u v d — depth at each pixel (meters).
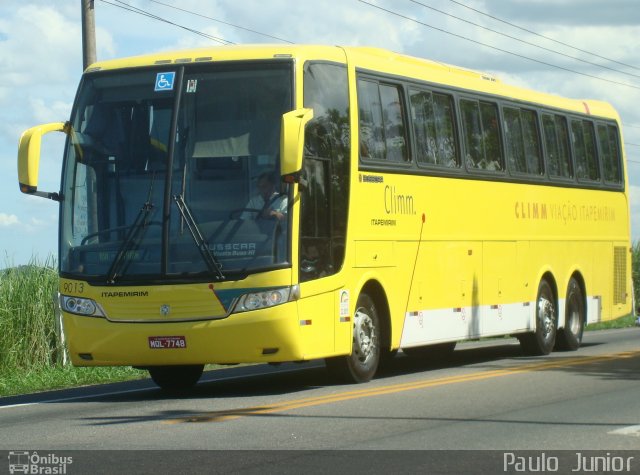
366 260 16.73
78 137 15.83
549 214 23.06
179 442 11.11
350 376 16.67
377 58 17.70
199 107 15.40
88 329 15.29
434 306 18.73
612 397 14.59
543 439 11.16
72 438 11.57
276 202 14.93
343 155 16.27
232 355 14.88
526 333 22.44
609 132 26.48
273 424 12.24
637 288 44.28
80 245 15.49
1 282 20.94
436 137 19.09
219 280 14.80
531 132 22.73
